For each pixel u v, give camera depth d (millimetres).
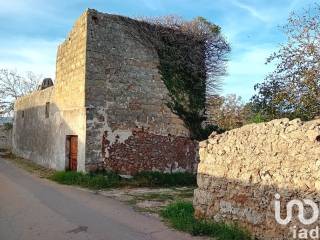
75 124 15500
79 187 13383
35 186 13133
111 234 7535
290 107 13656
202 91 17891
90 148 14594
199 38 17719
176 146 16766
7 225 7918
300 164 6273
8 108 40938
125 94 15641
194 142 17281
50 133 18750
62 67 17344
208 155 8203
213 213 7914
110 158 15016
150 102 16281
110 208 9898
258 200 6922
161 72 16750
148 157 15961
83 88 14875
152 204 10656
